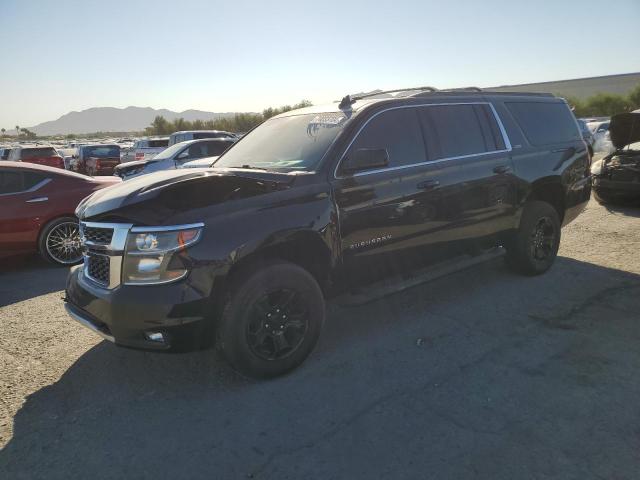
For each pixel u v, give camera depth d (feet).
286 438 9.45
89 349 13.71
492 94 17.21
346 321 14.96
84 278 11.68
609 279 17.47
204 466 8.77
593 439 9.03
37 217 22.33
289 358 11.70
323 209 11.84
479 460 8.59
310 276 11.83
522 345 12.84
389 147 13.57
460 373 11.60
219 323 10.80
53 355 13.39
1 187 21.91
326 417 10.08
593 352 12.28
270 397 10.91
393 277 14.05
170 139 63.67
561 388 10.75
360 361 12.41
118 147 78.18
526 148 17.24
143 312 10.11
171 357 13.01
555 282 17.42
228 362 11.14
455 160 14.94
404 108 14.20
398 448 9.02
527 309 15.19
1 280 21.04
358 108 13.61
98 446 9.45
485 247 16.43
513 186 16.56
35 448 9.45
